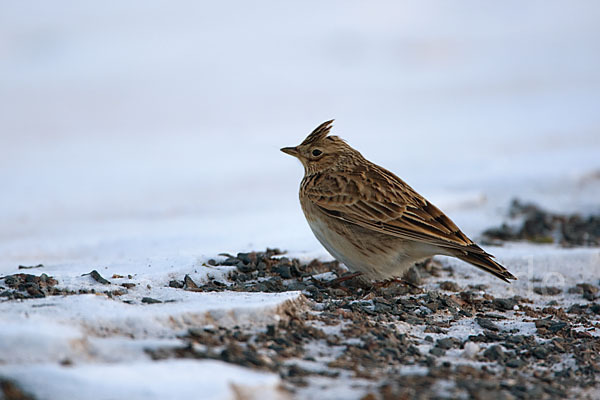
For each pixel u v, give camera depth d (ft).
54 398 18.38
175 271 31.63
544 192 55.26
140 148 76.89
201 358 21.17
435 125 88.17
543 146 75.00
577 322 30.86
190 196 57.72
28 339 20.39
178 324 23.41
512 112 95.30
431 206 32.45
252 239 40.73
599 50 135.23
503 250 40.57
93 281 28.68
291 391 19.93
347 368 21.93
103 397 18.33
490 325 28.53
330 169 34.04
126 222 49.49
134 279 29.78
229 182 62.95
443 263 37.78
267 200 55.88
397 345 24.58
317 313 26.76
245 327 24.07
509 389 21.89
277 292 30.17
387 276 32.45
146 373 19.40
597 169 61.00
